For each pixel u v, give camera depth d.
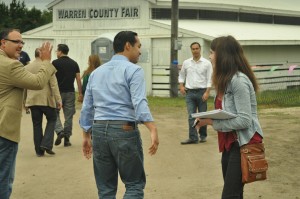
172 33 24.02
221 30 26.81
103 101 6.27
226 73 5.89
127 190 6.30
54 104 11.46
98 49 24.09
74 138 13.70
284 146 12.04
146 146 12.40
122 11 26.56
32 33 29.53
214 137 13.61
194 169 10.05
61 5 28.53
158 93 25.52
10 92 6.70
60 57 12.70
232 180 5.93
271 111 18.64
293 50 31.38
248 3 32.09
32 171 10.09
